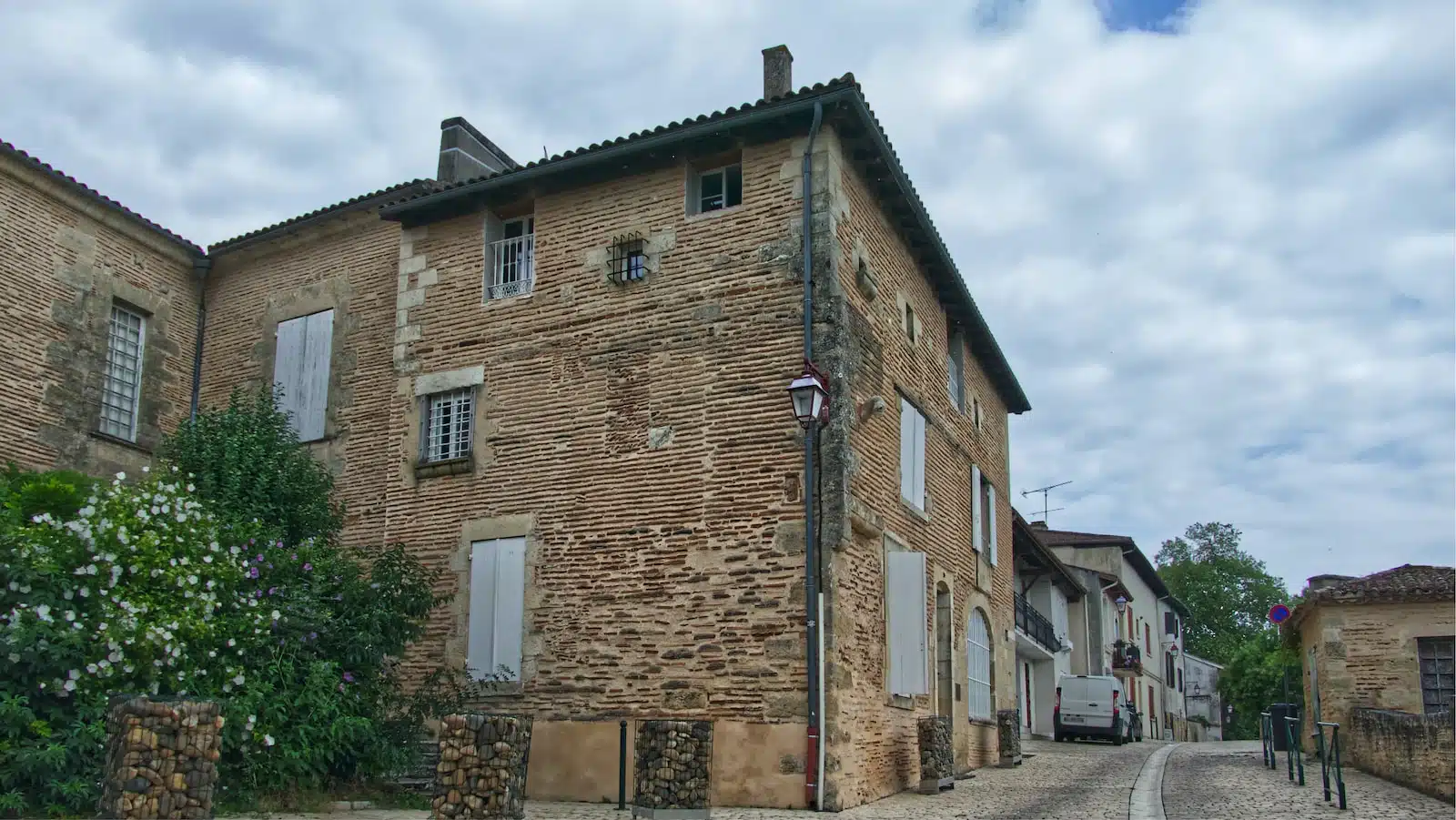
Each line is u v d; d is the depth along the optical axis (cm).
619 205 1457
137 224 1727
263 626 1118
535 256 1502
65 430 1594
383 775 1220
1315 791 1340
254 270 1811
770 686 1229
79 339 1631
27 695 920
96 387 1647
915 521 1566
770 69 1483
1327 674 1791
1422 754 1329
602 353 1422
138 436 1705
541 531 1405
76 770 908
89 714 927
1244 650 4178
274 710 1098
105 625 952
